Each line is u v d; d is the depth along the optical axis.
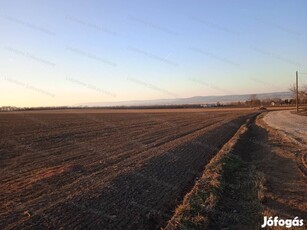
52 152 22.92
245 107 144.62
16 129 40.38
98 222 9.62
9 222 9.63
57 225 9.37
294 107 123.12
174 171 16.36
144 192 12.66
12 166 18.16
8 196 12.25
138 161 18.73
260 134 36.28
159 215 10.34
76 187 13.16
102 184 13.48
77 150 23.72
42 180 14.41
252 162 19.78
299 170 16.67
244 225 9.98
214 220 10.32
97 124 49.62
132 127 44.19
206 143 26.97
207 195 12.13
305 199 11.92
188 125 47.41
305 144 25.91
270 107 133.62
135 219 9.94
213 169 16.25
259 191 12.77
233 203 12.03
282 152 22.11
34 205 11.05
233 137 30.47
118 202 11.37
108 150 23.58
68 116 77.25
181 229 9.15
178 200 11.99
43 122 53.91
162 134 34.59
